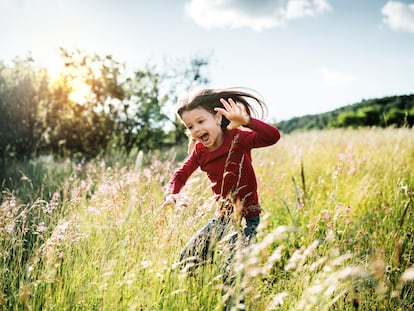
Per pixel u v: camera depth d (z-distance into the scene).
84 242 2.98
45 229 2.86
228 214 3.02
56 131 12.04
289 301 2.55
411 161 6.16
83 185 3.89
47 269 2.45
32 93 11.14
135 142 13.29
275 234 1.90
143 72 13.07
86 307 2.40
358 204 4.40
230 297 2.48
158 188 4.75
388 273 2.73
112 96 12.60
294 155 7.11
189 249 2.80
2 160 9.77
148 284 2.54
